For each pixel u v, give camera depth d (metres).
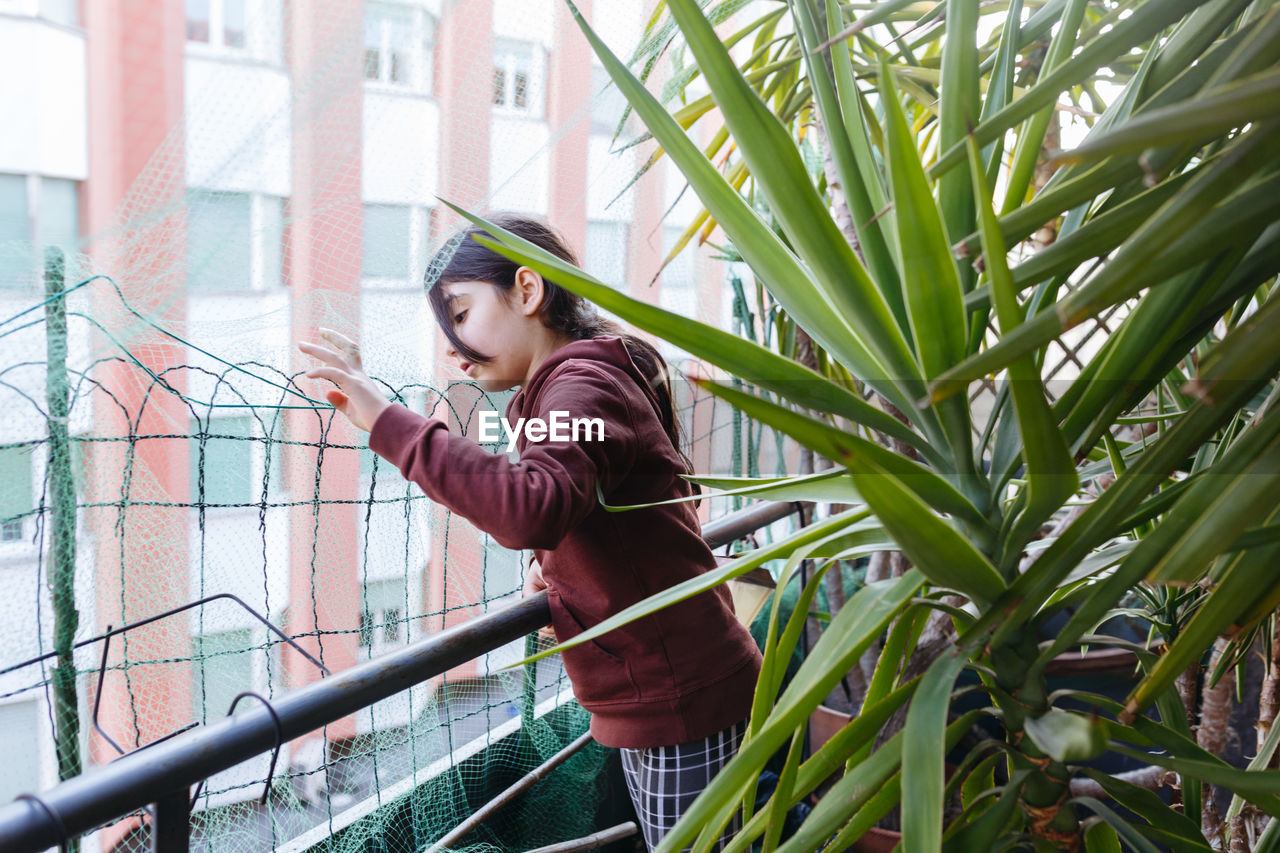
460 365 0.90
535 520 0.72
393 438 0.75
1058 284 0.52
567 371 0.84
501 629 0.84
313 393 0.82
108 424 0.70
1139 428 0.98
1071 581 0.56
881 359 0.48
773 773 1.47
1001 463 0.51
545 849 1.08
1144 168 0.36
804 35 0.55
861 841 1.20
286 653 0.86
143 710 0.77
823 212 0.43
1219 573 0.50
